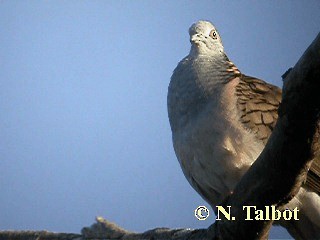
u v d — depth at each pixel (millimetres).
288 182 5883
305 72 5246
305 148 5586
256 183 6070
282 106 5488
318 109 5359
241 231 6504
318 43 5113
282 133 5590
